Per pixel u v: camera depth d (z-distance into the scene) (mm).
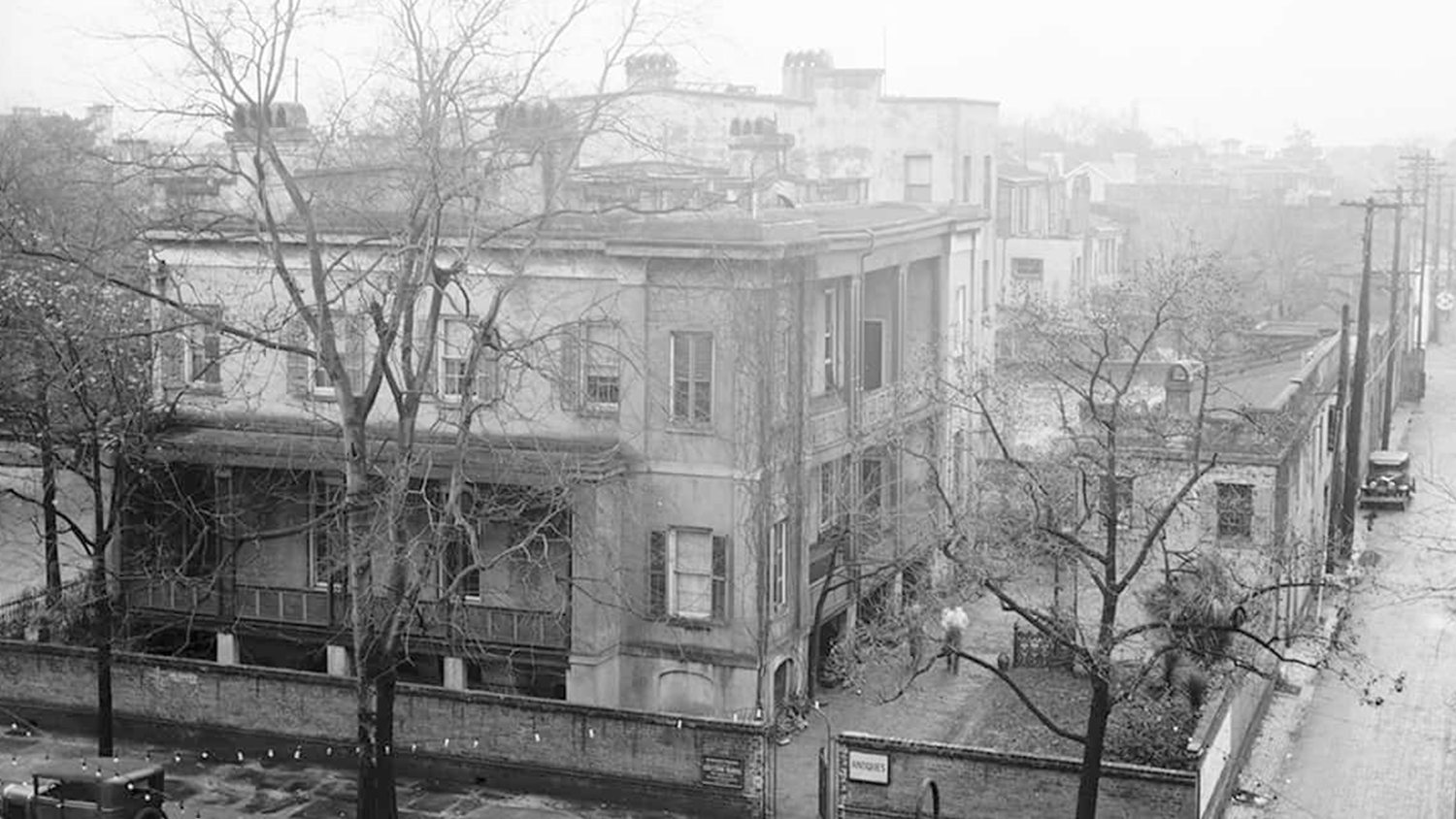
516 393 39750
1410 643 54094
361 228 41719
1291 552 44344
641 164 46844
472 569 35250
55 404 44469
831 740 36625
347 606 43938
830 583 46000
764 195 51188
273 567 45625
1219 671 39312
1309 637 38406
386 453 42000
